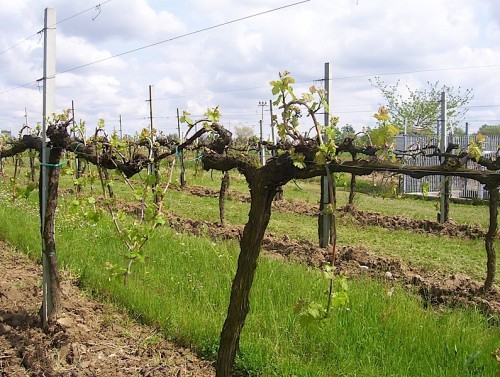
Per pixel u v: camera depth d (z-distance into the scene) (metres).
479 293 7.91
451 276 8.74
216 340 5.68
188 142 4.92
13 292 7.01
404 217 15.28
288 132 3.55
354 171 3.48
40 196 6.23
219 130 4.64
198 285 7.16
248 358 5.25
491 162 7.04
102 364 5.32
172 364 5.41
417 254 11.10
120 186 21.70
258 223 3.86
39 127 13.80
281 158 3.72
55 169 6.06
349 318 5.97
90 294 7.27
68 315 6.34
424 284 8.32
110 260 8.34
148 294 6.83
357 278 8.16
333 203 3.43
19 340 5.75
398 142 19.14
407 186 23.14
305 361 5.34
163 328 6.19
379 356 5.38
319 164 3.46
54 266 6.09
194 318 6.07
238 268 3.94
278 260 8.73
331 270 3.37
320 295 6.65
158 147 7.61
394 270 9.33
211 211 16.23
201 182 24.25
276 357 5.23
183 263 8.27
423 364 5.17
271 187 3.84
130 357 5.50
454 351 5.31
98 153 6.10
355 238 12.70
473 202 20.36
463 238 13.09
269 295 6.67
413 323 5.87
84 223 10.48
